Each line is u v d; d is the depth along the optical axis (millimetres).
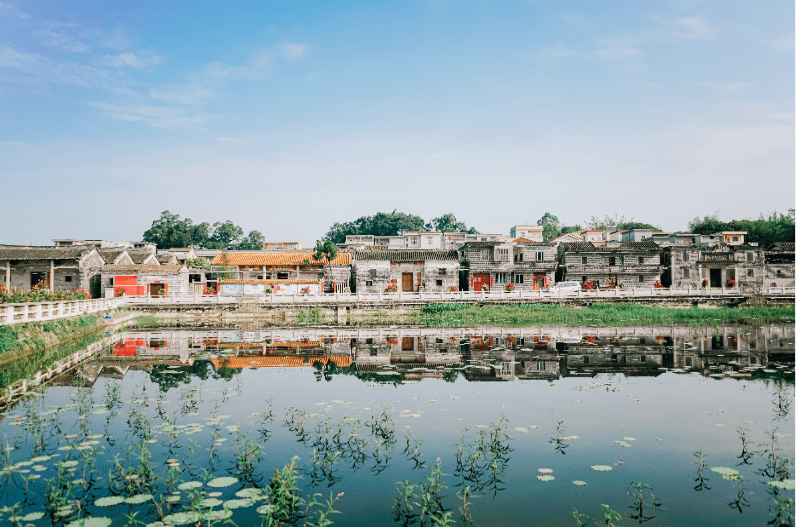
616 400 14945
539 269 57812
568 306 47406
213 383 17484
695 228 93250
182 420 12859
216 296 44812
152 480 9336
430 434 11914
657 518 8039
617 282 59750
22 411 13742
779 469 9812
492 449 10859
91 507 8305
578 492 9008
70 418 13078
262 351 25547
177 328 36875
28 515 7789
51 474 9570
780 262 61875
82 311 32344
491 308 46281
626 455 10633
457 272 57438
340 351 25453
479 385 17047
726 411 13695
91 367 20781
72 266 47406
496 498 8766
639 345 26734
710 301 49438
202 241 99125
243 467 9883
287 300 45031
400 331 34375
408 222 108750
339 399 15141
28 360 22062
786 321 38812
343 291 57000
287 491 8320
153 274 48094
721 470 9555
